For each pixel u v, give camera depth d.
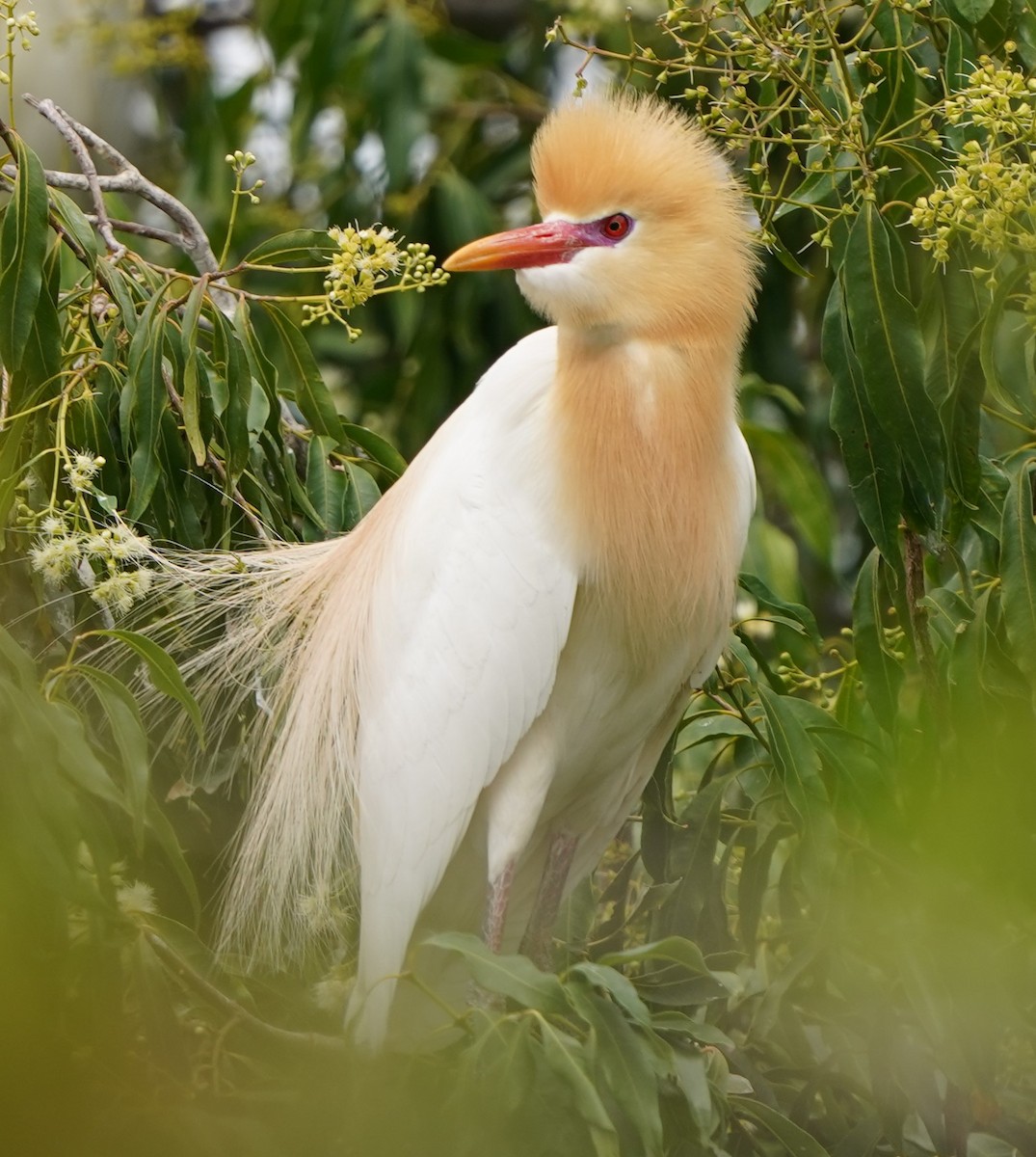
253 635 5.93
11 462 5.39
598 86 6.23
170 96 13.02
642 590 5.70
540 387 5.80
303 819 5.73
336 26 10.07
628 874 6.73
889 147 5.64
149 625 5.95
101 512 5.76
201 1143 4.46
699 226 5.45
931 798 5.09
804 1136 5.30
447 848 5.63
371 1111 4.60
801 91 5.59
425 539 5.75
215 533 6.20
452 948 4.43
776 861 7.25
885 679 5.95
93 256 5.66
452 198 10.30
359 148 10.70
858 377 5.70
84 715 5.23
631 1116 4.42
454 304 10.29
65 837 4.62
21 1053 3.93
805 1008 6.04
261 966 5.83
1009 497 5.50
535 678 5.60
